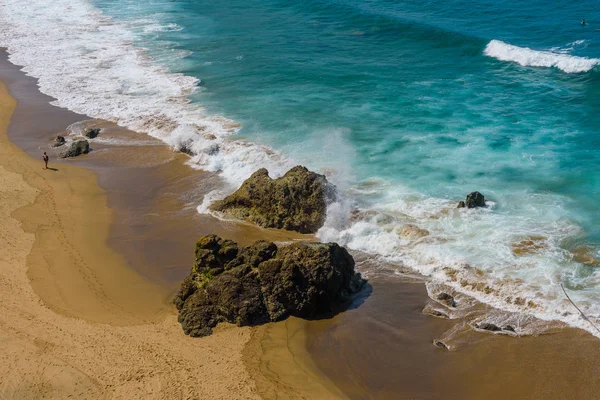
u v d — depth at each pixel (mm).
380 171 29562
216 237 21625
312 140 33188
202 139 33281
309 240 24656
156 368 18047
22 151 34031
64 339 19359
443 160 30203
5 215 27094
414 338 18953
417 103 37500
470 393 16859
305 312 20047
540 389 16797
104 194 29188
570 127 32719
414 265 22594
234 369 17922
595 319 18875
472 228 24234
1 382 17703
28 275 22719
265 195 25875
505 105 36312
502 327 19031
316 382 17406
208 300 20141
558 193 26516
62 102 41094
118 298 21453
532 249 22547
